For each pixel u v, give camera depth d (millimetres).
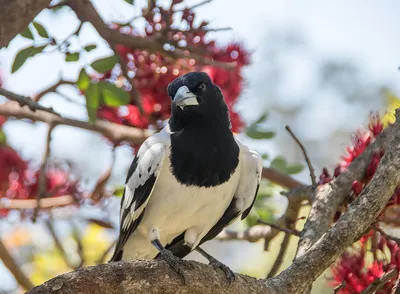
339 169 11008
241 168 10875
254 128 13039
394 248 10273
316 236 10086
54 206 14281
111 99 11438
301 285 8891
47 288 7625
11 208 14242
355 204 9023
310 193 10977
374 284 9391
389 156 9055
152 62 12938
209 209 10719
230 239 12844
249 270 16906
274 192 14312
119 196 13984
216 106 10516
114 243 13766
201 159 10383
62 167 14883
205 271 8789
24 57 10703
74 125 13398
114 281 7996
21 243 16875
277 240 17125
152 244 10898
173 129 10719
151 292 8273
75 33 11000
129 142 13305
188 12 11984
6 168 14773
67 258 14938
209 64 11797
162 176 10398
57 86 12992
